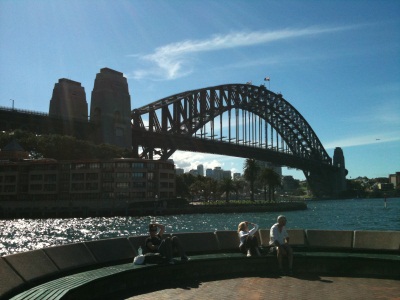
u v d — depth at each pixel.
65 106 152.62
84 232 74.69
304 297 9.64
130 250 12.09
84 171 121.25
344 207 184.38
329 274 12.19
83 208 118.94
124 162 120.69
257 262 12.57
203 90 190.50
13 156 127.38
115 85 154.38
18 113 132.62
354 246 13.00
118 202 119.06
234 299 9.55
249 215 128.88
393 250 12.54
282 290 10.34
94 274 10.09
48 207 121.38
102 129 149.12
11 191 124.62
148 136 166.62
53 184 122.75
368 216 113.06
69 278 9.67
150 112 173.00
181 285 11.03
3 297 8.09
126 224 93.50
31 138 129.88
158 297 9.87
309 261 12.52
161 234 12.52
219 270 12.30
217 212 136.38
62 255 10.34
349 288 10.49
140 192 121.50
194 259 11.95
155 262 11.59
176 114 182.12
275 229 12.52
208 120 190.75
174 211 125.25
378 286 10.70
